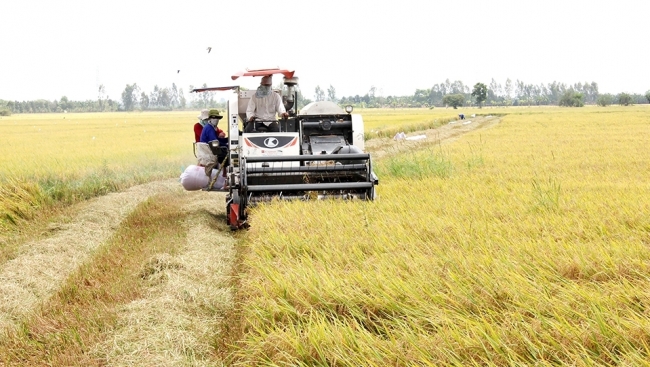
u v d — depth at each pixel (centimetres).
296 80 1347
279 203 1044
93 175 1784
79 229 1159
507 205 1000
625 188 1284
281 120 1326
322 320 525
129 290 760
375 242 756
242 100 1338
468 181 1438
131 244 1033
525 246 680
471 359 422
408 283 583
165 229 1149
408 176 1628
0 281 817
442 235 784
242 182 1120
